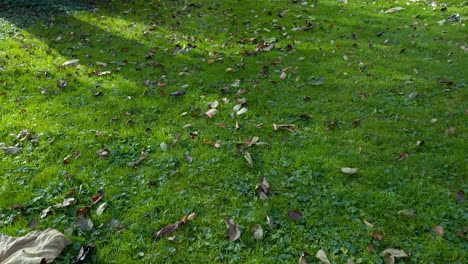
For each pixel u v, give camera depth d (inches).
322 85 285.3
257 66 318.0
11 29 391.9
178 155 211.5
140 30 407.5
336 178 192.4
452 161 200.1
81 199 182.9
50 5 462.9
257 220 167.3
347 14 436.1
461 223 164.4
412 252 151.9
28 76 303.1
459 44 339.0
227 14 453.7
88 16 444.5
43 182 193.8
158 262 150.7
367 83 284.8
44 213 173.2
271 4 481.1
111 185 190.9
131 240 160.2
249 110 254.1
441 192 181.3
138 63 329.7
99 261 151.3
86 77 304.8
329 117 245.0
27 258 142.9
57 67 317.4
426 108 250.7
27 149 217.0
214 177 194.9
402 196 179.9
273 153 210.8
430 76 288.8
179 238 161.0
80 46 363.9
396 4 454.9
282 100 266.7
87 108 260.2
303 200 179.2
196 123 241.0
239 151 213.3
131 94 279.6
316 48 351.3
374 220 167.5
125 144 223.6
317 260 149.4
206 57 341.7
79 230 165.3
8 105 262.1
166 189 187.6
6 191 186.5
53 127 237.3
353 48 346.3
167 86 288.7
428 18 407.2
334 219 167.8
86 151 216.2
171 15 458.0
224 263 149.6
